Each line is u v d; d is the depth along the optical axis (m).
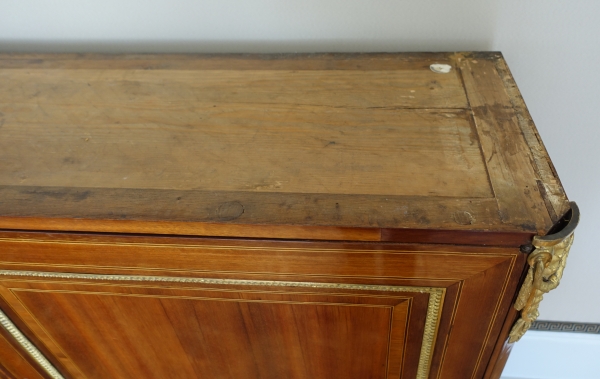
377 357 0.70
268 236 0.52
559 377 1.28
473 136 0.59
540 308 1.18
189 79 0.74
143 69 0.77
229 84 0.72
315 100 0.68
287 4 0.79
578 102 0.84
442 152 0.57
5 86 0.74
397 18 0.79
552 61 0.80
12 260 0.60
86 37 0.87
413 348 0.66
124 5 0.82
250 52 0.86
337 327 0.65
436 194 0.52
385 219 0.49
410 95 0.67
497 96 0.66
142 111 0.68
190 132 0.63
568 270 1.10
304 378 0.77
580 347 1.21
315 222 0.50
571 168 0.94
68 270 0.60
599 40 0.76
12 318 0.70
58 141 0.63
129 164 0.59
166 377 0.81
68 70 0.78
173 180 0.56
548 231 0.47
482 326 0.60
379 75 0.72
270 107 0.67
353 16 0.79
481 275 0.53
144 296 0.63
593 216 1.00
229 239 0.52
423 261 0.52
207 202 0.53
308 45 0.84
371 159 0.57
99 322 0.69
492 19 0.76
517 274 0.52
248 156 0.59
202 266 0.57
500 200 0.50
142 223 0.52
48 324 0.71
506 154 0.56
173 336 0.70
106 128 0.65
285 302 0.61
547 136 0.90
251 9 0.80
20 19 0.86
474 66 0.73
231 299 0.62
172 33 0.85
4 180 0.57
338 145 0.59
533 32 0.77
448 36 0.80
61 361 0.79
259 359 0.73
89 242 0.55
